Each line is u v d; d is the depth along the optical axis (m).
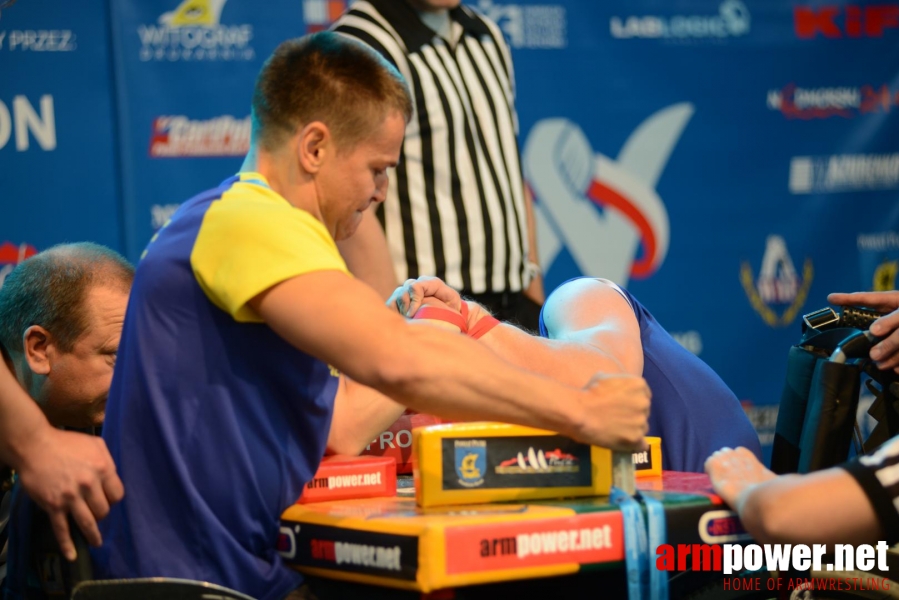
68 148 6.18
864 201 7.52
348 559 2.17
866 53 7.46
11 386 2.28
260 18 6.43
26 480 2.27
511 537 2.05
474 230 5.13
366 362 2.16
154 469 2.38
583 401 2.26
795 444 3.10
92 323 2.72
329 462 2.56
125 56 6.23
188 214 2.44
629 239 7.19
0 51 6.04
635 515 2.15
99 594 2.11
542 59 6.95
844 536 2.13
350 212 2.55
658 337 3.31
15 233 6.13
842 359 2.90
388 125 2.48
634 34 7.09
